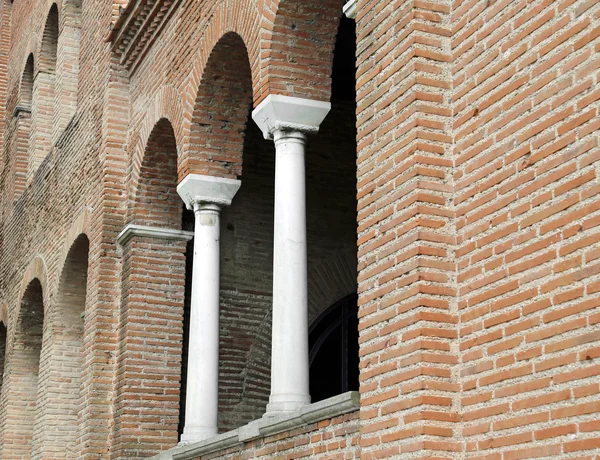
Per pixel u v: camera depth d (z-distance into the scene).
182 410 15.55
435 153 7.91
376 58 8.65
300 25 11.02
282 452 9.78
